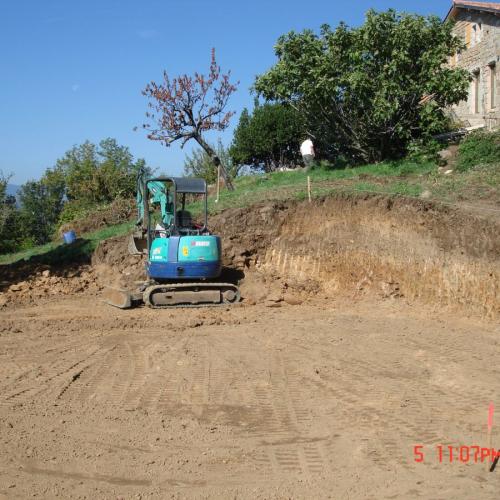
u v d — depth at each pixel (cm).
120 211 2677
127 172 4047
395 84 2014
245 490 577
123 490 578
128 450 670
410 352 1071
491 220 1457
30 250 2498
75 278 1802
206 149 2317
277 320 1328
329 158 2616
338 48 2144
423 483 591
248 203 1802
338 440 696
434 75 2041
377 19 2048
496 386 884
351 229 1639
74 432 718
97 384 905
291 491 575
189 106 2259
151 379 927
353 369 973
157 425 741
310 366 984
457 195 1650
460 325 1286
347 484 588
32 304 1549
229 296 1480
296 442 692
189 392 867
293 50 2214
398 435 708
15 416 768
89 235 2241
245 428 735
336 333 1209
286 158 3203
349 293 1515
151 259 1458
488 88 2498
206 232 1488
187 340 1163
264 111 3142
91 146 5100
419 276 1466
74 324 1308
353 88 2042
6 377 938
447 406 804
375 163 2223
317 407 803
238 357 1041
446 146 2127
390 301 1451
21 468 625
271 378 927
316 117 2272
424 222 1566
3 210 3400
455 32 2775
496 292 1344
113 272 1817
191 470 623
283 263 1645
